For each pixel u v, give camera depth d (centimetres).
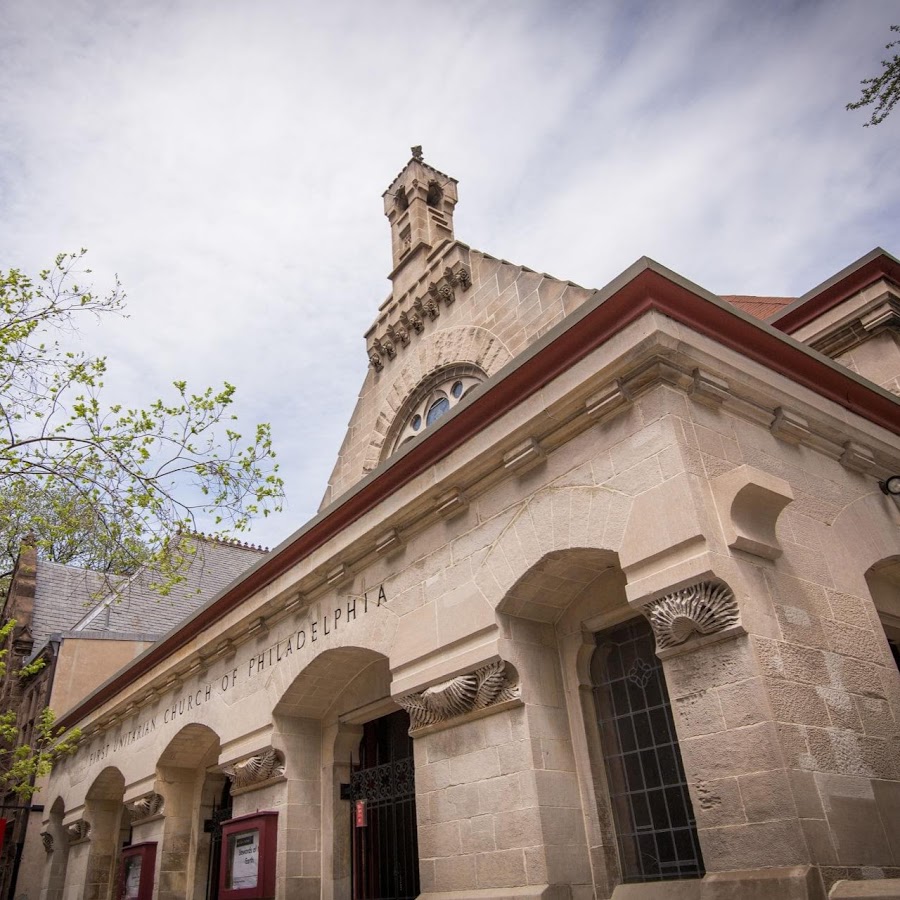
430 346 1549
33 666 1734
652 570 706
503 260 1434
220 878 1211
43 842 2039
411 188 1827
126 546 1338
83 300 1290
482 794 827
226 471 1298
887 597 921
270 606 1255
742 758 614
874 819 627
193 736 1461
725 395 783
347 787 1216
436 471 967
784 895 550
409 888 1063
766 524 726
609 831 797
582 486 801
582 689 861
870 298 1189
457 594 912
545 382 851
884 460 948
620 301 774
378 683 1189
